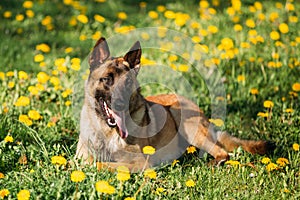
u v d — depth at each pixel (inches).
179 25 537.3
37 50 533.3
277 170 310.0
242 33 536.4
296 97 428.1
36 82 418.9
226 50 479.8
